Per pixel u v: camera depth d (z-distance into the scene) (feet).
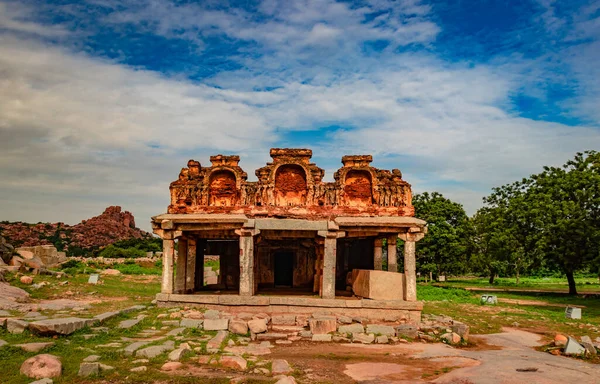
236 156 77.25
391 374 41.19
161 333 53.31
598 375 41.50
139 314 63.67
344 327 61.52
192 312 65.21
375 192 76.02
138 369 37.40
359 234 79.05
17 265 104.17
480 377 39.68
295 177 76.84
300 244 97.66
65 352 40.65
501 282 217.97
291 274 103.55
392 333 60.70
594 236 115.75
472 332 68.13
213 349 46.14
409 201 76.18
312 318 65.41
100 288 93.50
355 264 97.91
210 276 131.75
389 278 72.08
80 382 34.01
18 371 34.83
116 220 452.76
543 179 138.62
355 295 78.38
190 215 73.20
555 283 222.89
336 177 76.84
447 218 182.80
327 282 72.02
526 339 63.57
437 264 180.86
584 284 208.03
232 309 69.77
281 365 41.88
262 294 79.61
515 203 138.41
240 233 72.13
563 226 117.29
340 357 48.01
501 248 137.80
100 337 47.78
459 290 138.41
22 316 53.06
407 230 73.41
